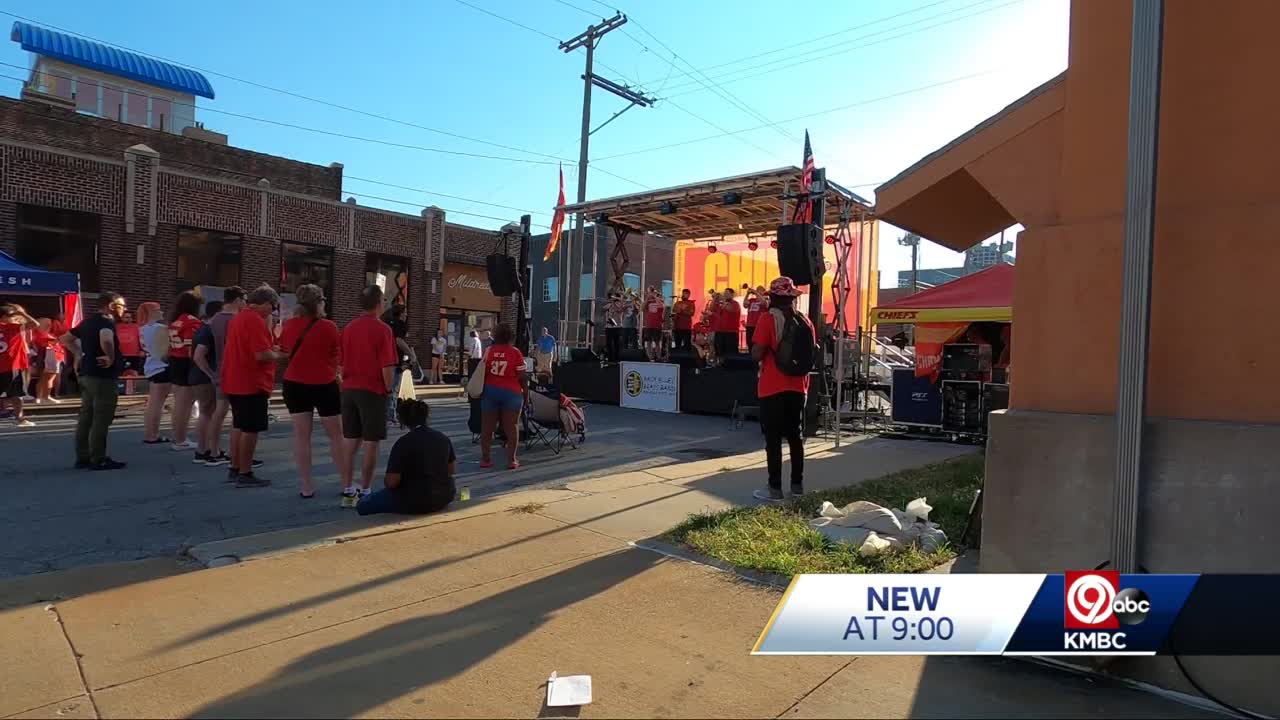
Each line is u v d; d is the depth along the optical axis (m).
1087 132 3.51
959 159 4.04
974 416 11.55
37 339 13.88
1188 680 3.04
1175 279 3.26
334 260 21.61
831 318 18.98
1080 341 3.50
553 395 9.86
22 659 3.20
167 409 14.07
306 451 6.57
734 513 5.70
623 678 3.12
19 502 6.33
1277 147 3.09
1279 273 3.06
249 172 22.78
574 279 22.56
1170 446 3.17
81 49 25.52
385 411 6.29
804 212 11.04
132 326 16.39
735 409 13.44
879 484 7.16
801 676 3.16
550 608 3.88
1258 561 2.99
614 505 6.19
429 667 3.20
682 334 17.70
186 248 18.88
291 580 4.25
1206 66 3.22
